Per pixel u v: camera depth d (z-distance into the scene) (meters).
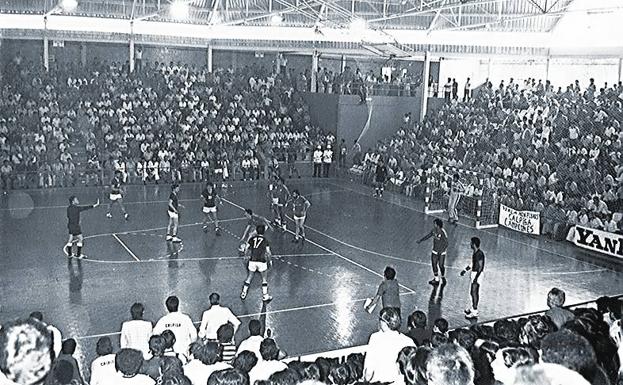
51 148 31.12
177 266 19.00
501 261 20.98
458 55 36.75
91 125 34.09
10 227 22.81
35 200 27.64
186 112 36.25
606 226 22.39
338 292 17.28
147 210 26.39
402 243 22.70
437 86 39.97
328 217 26.41
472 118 34.19
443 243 17.83
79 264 18.83
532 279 19.08
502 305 16.70
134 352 6.52
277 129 36.88
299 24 37.97
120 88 36.34
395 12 36.00
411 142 34.50
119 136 33.41
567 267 20.53
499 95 35.75
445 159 31.17
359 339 14.11
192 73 39.00
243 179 34.56
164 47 40.91
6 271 17.91
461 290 17.78
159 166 32.59
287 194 24.14
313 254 20.92
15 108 33.34
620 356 5.63
